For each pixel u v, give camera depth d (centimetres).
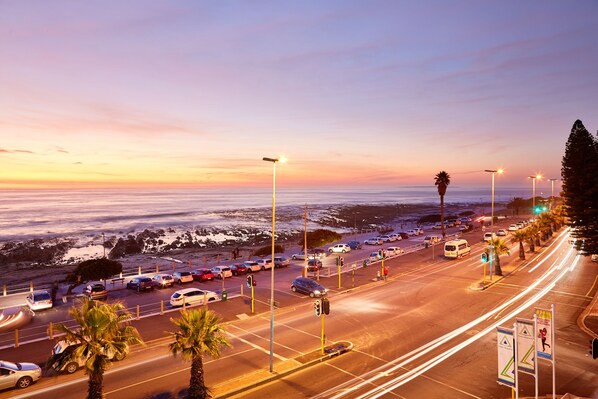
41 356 2672
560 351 2558
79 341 1728
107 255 10250
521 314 3384
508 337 1700
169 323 3353
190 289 4012
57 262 9581
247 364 2439
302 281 4369
